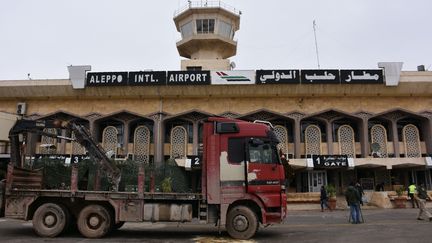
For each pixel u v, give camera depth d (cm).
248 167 1223
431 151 3225
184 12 4334
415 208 2567
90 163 1589
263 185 1216
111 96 3378
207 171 1238
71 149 3300
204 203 1243
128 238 1246
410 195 2600
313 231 1393
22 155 1516
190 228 1534
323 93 3312
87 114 3378
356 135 3394
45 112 3425
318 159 3034
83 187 1547
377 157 3188
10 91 3375
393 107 3322
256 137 1249
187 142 3347
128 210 1257
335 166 3014
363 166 3100
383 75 3241
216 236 1291
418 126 3400
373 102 3350
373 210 2441
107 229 1247
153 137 3353
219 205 1230
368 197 3105
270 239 1207
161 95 3359
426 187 3256
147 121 3412
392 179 3350
